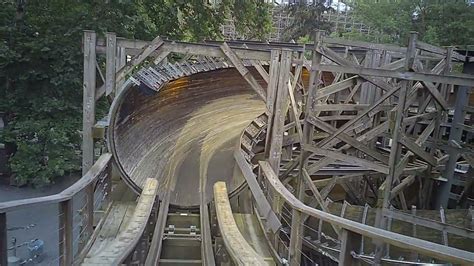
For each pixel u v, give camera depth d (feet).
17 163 33.94
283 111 20.58
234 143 27.20
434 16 65.41
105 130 19.77
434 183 29.17
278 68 20.29
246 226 17.81
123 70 19.67
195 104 33.63
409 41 21.68
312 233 25.08
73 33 33.45
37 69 34.37
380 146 33.96
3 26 33.42
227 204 17.62
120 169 19.15
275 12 101.86
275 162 20.80
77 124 34.45
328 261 24.41
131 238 13.93
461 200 29.68
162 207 18.80
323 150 23.94
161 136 26.35
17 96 35.01
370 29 79.30
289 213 23.25
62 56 33.96
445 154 30.91
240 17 53.57
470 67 33.96
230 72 38.73
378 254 17.69
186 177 21.98
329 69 23.48
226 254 15.94
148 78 22.00
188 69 28.58
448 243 22.77
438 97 25.77
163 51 19.75
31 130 33.37
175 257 17.06
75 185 13.12
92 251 13.76
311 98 24.40
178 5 45.57
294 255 13.93
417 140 26.43
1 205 8.39
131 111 22.09
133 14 38.14
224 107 35.99
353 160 23.54
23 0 35.09
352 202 31.17
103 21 34.71
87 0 35.73
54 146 33.55
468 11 61.21
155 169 22.12
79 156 35.42
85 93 19.77
